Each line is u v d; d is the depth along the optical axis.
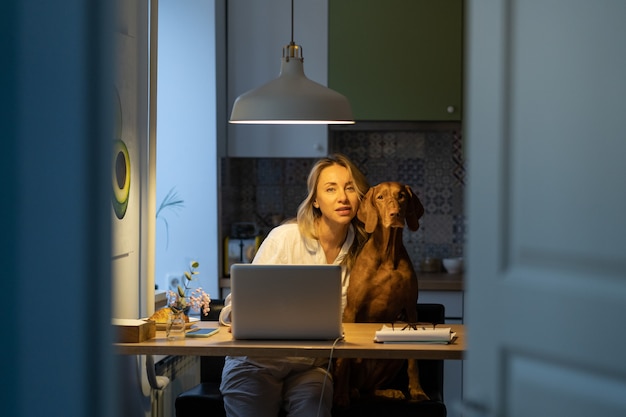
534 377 1.09
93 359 0.85
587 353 1.05
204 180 4.48
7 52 0.83
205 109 4.46
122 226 3.09
